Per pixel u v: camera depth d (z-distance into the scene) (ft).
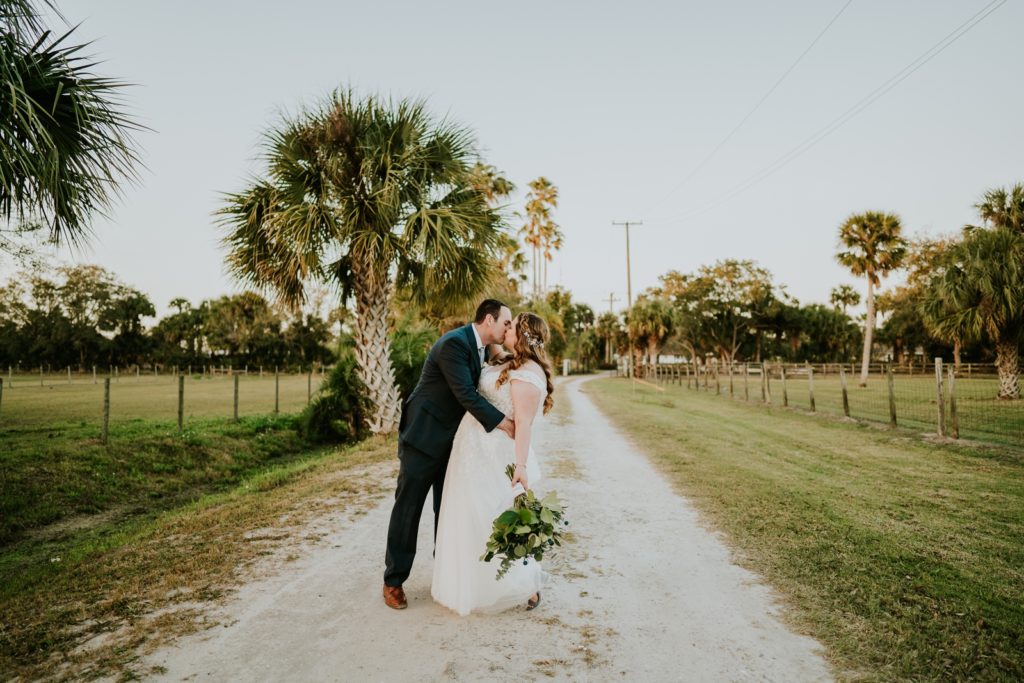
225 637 9.45
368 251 33.12
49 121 16.93
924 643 9.16
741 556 13.56
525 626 9.92
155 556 13.70
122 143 18.31
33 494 23.41
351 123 33.88
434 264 34.73
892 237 103.04
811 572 12.43
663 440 33.71
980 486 21.02
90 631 9.65
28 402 63.05
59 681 8.03
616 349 237.86
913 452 29.09
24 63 15.28
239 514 17.70
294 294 36.29
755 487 20.83
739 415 49.75
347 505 18.80
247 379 175.42
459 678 8.17
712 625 9.94
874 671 8.33
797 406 58.13
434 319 55.36
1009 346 58.65
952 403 31.99
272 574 12.48
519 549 9.14
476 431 10.55
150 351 252.62
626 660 8.71
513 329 10.68
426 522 16.78
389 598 10.68
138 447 31.14
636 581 12.07
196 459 32.50
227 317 246.47
